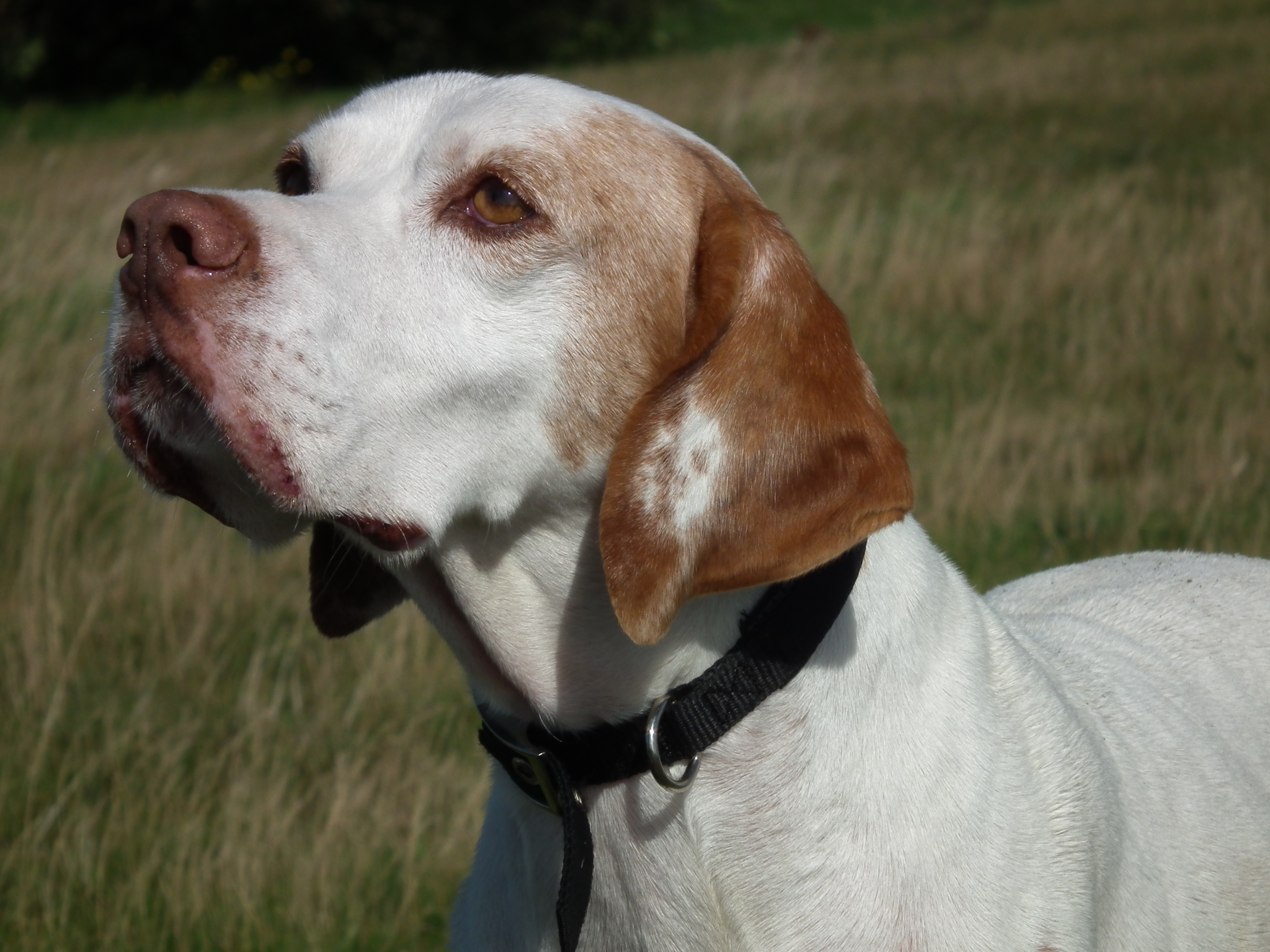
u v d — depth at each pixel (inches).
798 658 101.3
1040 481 257.4
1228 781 123.6
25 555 239.0
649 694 104.3
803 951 100.7
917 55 954.7
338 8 1228.5
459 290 105.2
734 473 100.3
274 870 174.1
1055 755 107.2
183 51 1254.9
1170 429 274.4
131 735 197.0
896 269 389.7
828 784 101.1
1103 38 944.9
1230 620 139.3
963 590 113.6
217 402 97.7
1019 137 615.8
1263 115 621.0
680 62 1166.3
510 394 105.9
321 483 100.3
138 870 175.5
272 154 625.3
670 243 107.3
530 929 112.2
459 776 188.4
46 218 434.6
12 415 287.1
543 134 106.9
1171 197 468.8
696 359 102.6
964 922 99.1
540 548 109.3
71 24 1232.2
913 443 280.1
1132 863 110.7
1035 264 390.6
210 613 227.1
